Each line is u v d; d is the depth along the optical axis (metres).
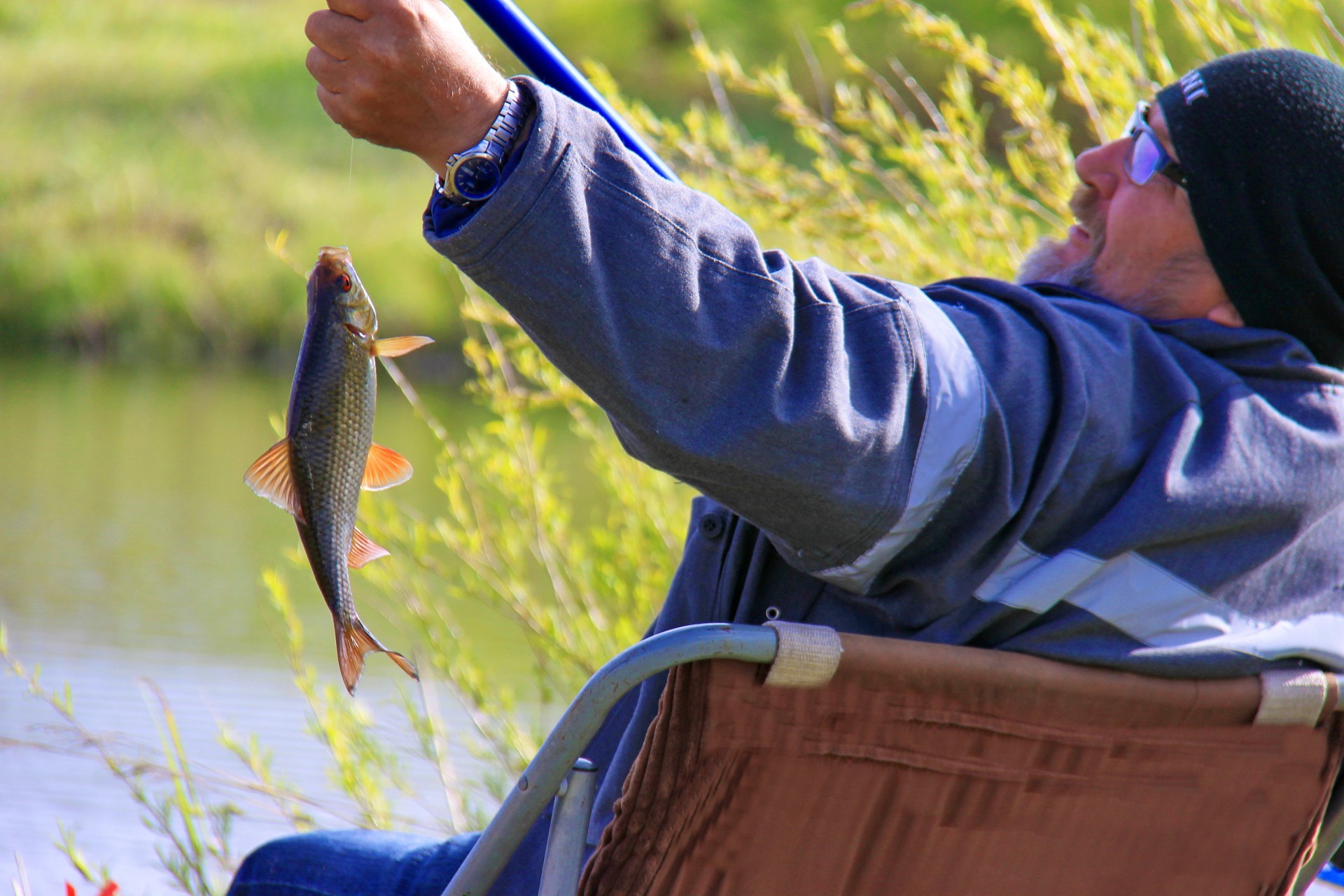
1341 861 7.15
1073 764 5.10
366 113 4.47
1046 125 12.31
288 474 5.37
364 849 6.14
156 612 25.88
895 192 13.18
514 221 4.32
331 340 5.32
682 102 66.06
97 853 13.97
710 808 4.79
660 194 4.53
